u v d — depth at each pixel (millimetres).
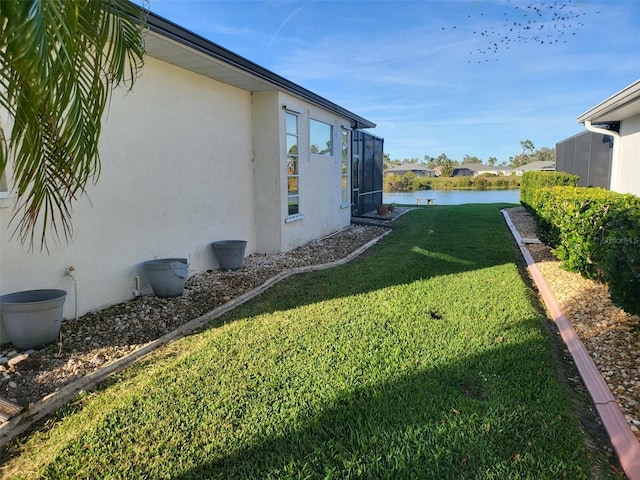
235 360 3680
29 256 4168
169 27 4727
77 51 1876
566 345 4043
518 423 2693
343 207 12617
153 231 5789
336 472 2295
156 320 4699
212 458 2436
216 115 7066
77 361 3646
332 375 3359
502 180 46938
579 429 2674
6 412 2828
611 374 3330
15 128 1858
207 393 3141
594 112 8953
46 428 2793
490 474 2258
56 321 3932
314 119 10047
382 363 3557
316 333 4250
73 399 3125
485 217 14531
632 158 9680
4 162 1964
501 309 4898
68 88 1775
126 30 2523
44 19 1615
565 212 6438
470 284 6004
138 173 5484
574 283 5898
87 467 2387
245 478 2270
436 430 2637
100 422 2801
